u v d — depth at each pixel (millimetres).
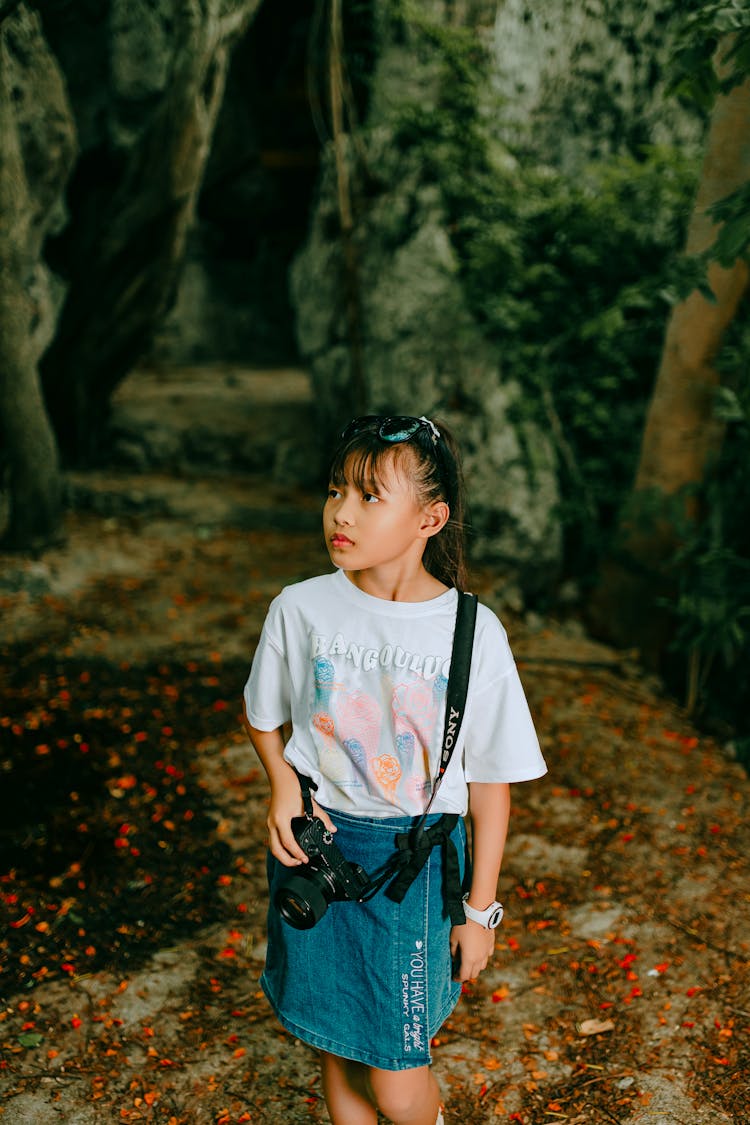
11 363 4953
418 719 1551
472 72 5602
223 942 2781
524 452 5672
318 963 1606
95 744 3762
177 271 6426
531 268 5559
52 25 6367
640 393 5832
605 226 5586
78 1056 2305
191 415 7641
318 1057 2355
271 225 11211
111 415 7512
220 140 9766
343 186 5574
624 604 5082
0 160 4527
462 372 5770
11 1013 2426
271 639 1655
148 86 6953
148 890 2984
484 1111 2211
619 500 5668
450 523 1710
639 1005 2561
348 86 5766
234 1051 2357
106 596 5105
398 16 5508
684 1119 2174
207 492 6691
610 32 5863
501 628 1634
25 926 2754
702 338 4293
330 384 6613
